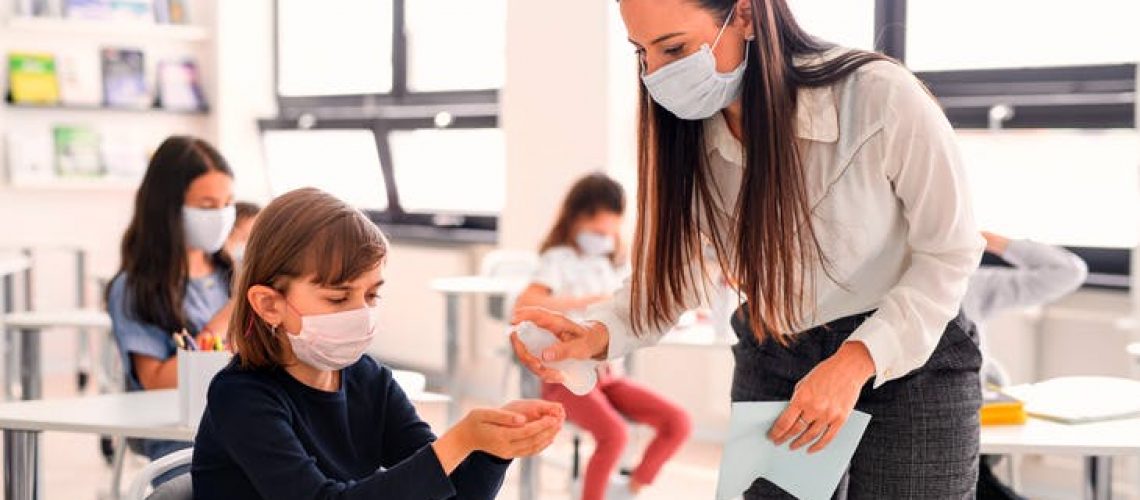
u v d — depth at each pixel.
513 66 5.50
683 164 1.71
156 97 6.92
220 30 7.03
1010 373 4.06
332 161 6.93
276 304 1.62
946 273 1.54
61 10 6.46
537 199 5.43
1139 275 3.69
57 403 2.34
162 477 2.28
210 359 2.14
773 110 1.56
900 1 4.50
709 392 5.04
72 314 4.08
